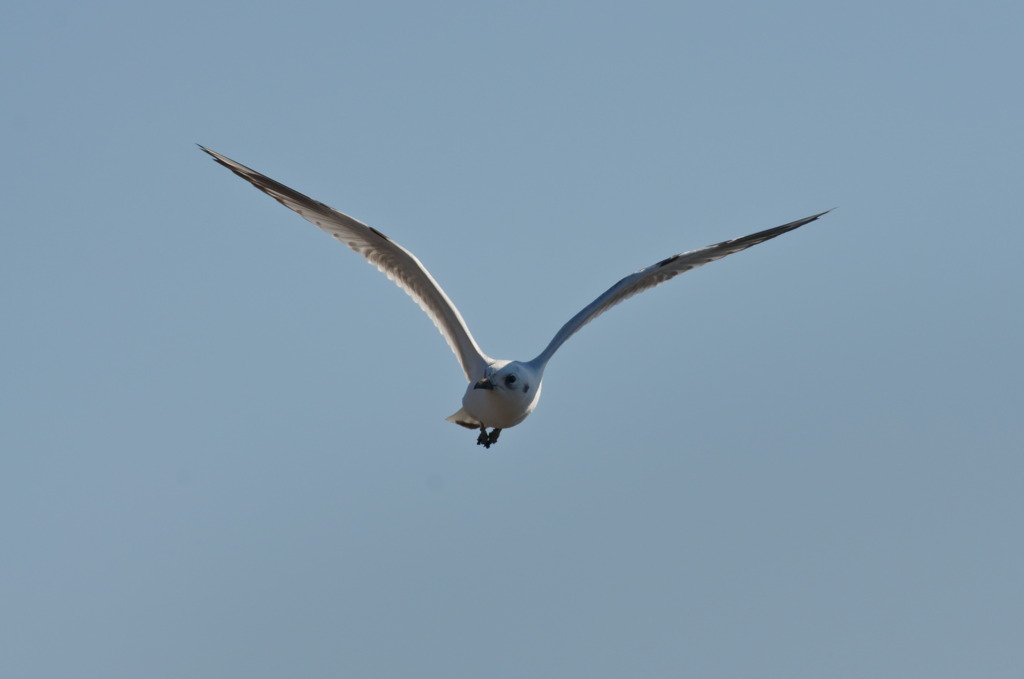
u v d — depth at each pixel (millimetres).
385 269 17078
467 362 17094
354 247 16938
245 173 16625
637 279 18281
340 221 16547
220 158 16516
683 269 18938
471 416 17547
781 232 19438
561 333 17609
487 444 18062
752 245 19219
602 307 18406
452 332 17125
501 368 16594
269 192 16688
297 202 16594
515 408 16641
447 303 16844
